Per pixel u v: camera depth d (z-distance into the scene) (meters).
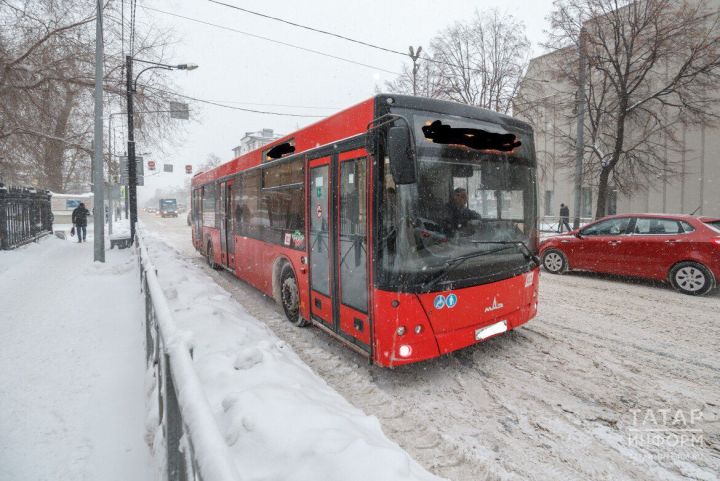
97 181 11.19
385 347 3.99
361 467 1.96
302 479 1.95
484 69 22.80
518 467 2.95
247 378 3.23
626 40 17.69
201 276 9.59
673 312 6.66
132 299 6.84
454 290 4.14
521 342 5.38
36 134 16.39
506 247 4.63
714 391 4.04
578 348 5.16
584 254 9.48
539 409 3.75
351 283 4.56
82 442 2.71
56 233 20.75
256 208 7.86
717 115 17.30
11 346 4.52
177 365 1.77
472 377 4.41
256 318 6.66
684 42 16.34
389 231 3.95
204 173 12.83
